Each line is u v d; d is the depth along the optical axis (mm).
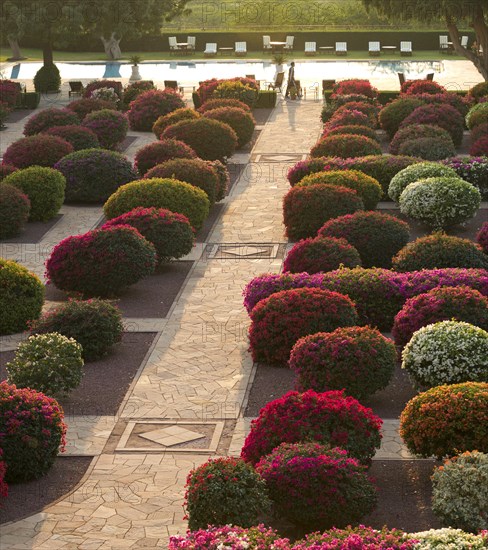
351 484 14969
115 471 17234
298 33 78500
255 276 27609
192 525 14516
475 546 12938
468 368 19047
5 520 15641
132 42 79188
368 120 44219
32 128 44969
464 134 47594
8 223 31516
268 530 13578
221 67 71000
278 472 14961
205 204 31344
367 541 13086
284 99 57125
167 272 28062
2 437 16609
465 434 16438
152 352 22406
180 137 41094
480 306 21375
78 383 20047
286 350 21297
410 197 31125
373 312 23031
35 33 57656
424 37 77562
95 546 14867
